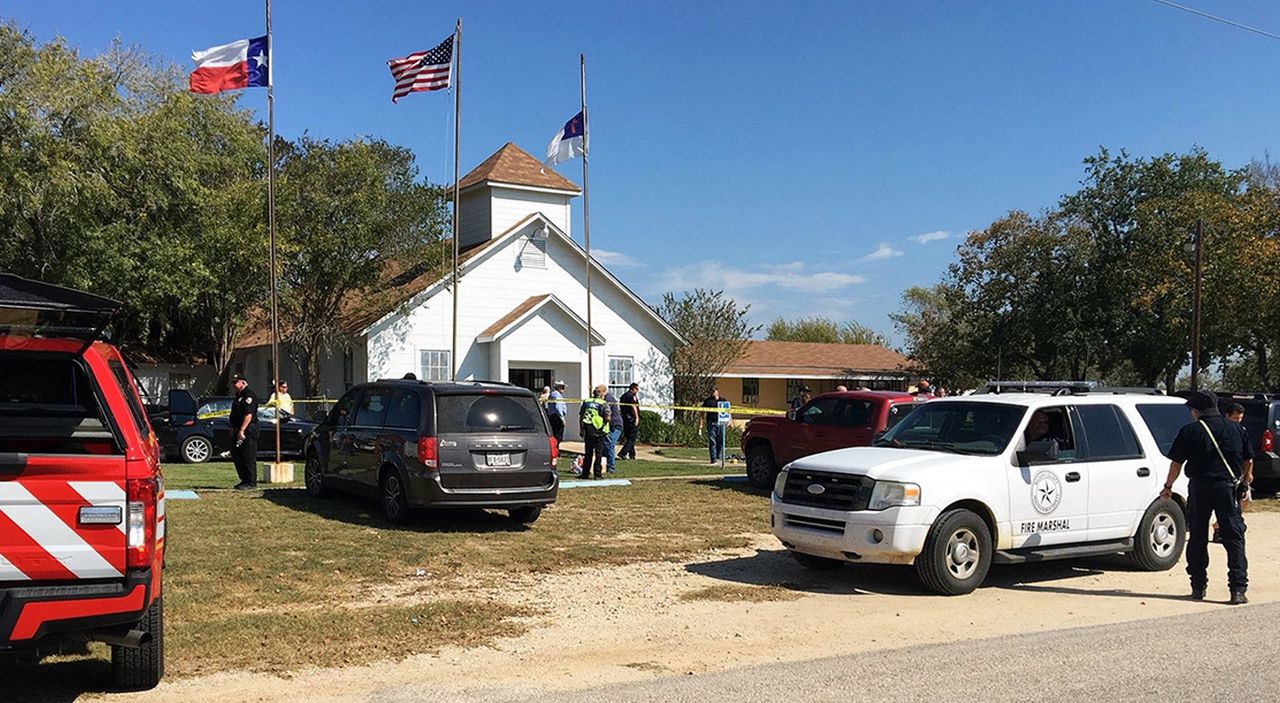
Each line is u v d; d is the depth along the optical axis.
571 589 9.15
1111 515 10.20
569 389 30.69
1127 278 41.53
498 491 12.03
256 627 7.40
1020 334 43.56
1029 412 9.96
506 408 12.34
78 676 6.16
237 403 15.68
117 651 5.79
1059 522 9.85
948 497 9.16
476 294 29.38
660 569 10.20
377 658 6.77
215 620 7.58
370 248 28.39
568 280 30.88
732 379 43.94
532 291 30.22
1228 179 43.44
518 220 31.48
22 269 27.78
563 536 11.96
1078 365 44.78
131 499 5.21
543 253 30.42
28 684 5.98
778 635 7.64
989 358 45.12
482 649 7.07
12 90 25.23
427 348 28.64
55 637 5.42
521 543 11.38
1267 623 8.09
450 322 29.00
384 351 27.94
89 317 5.45
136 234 26.72
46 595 5.00
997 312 44.66
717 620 8.10
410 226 28.47
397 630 7.48
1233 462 9.08
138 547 5.22
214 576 9.10
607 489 16.73
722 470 20.84
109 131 25.61
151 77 30.42
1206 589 9.63
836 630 7.82
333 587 8.92
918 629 7.88
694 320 34.66
